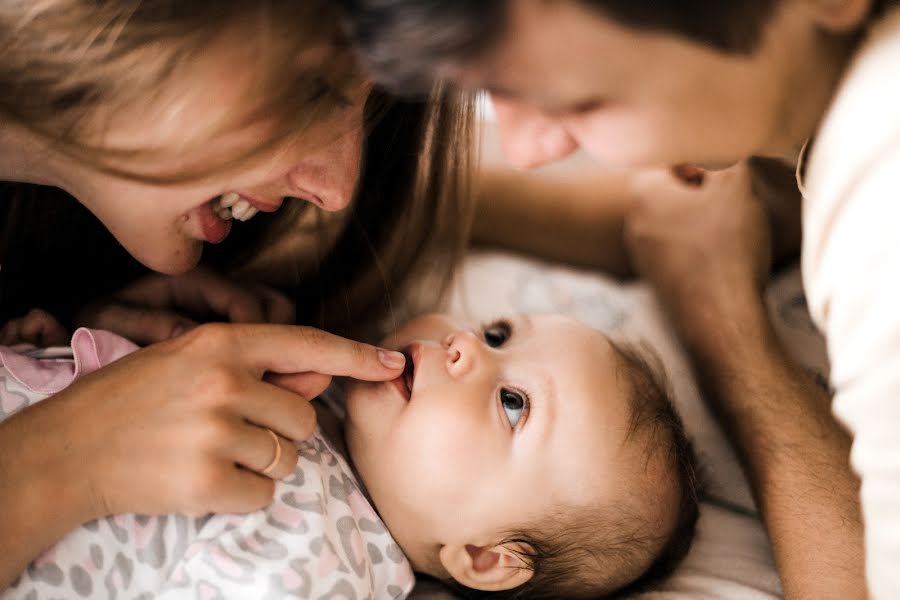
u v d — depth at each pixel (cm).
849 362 62
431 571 108
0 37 72
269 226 112
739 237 125
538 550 102
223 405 80
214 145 74
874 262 58
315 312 121
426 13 50
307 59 68
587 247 143
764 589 105
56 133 76
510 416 102
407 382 102
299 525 89
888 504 63
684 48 54
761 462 107
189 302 109
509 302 137
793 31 58
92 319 104
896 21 60
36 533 78
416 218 116
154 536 86
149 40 68
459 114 105
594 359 107
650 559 106
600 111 59
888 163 58
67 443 78
